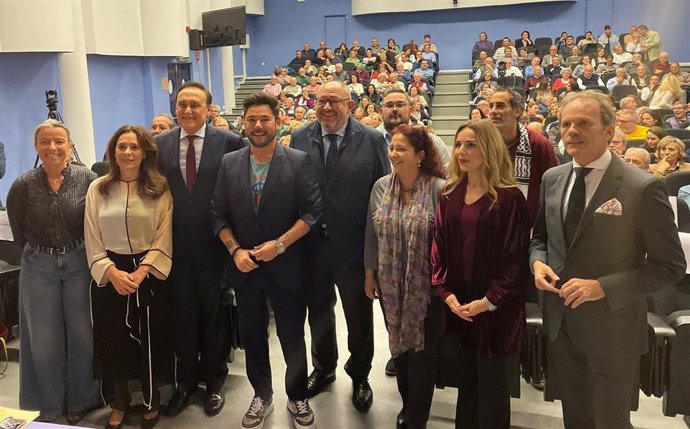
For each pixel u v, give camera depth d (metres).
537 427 2.25
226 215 2.22
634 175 1.55
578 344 1.72
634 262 1.59
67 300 2.28
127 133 2.15
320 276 2.40
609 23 11.20
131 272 2.19
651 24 8.32
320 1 13.20
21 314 2.30
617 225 1.55
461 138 1.80
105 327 2.23
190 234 2.30
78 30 6.76
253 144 2.10
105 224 2.16
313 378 2.55
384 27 12.94
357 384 2.46
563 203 1.70
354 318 2.38
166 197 2.25
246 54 13.59
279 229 2.16
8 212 2.24
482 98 8.41
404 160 1.98
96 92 7.61
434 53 11.73
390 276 2.04
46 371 2.29
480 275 1.82
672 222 1.54
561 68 9.46
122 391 2.28
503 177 1.80
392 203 2.05
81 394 2.36
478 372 1.87
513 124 2.23
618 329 1.65
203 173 2.29
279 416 2.36
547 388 1.91
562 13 11.63
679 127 5.90
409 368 2.05
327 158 2.31
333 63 11.87
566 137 1.61
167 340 2.34
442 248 1.89
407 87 10.02
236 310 2.53
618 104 5.64
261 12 13.35
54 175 2.23
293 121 6.14
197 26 9.71
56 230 2.21
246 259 2.10
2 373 2.78
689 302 2.22
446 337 1.97
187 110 2.25
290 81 10.60
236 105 12.20
